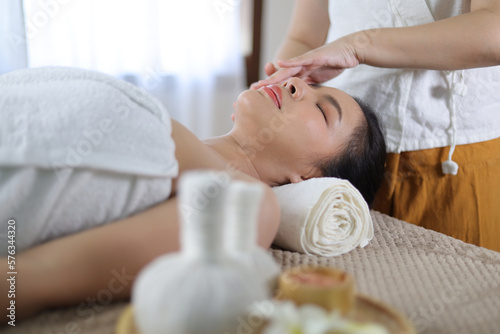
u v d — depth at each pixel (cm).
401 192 139
